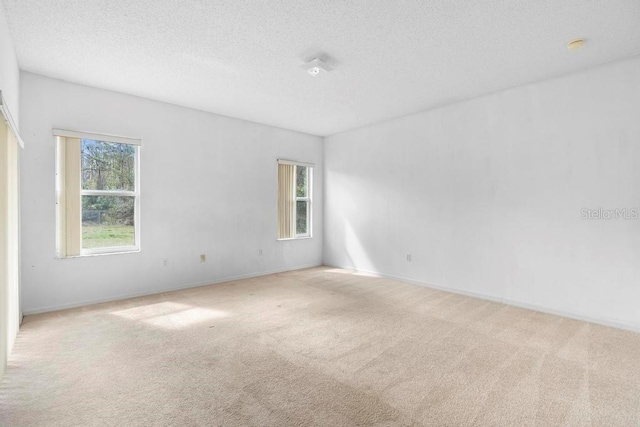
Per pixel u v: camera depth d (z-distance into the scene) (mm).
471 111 4328
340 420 1802
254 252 5492
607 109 3256
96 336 2924
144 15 2467
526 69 3416
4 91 2400
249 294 4371
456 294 4430
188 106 4648
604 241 3289
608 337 2953
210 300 4078
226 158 5113
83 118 3807
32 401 1957
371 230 5672
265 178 5633
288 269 6000
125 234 4227
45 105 3564
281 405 1934
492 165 4125
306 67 3268
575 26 2600
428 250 4836
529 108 3799
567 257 3525
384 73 3527
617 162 3201
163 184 4445
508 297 3986
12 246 2625
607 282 3270
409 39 2814
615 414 1857
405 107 4703
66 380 2195
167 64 3311
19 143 2871
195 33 2727
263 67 3381
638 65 3078
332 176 6391
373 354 2607
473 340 2885
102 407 1906
